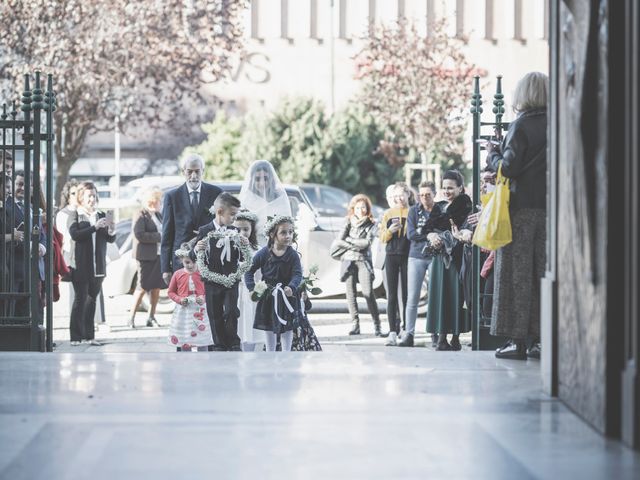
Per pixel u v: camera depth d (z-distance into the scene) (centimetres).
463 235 2588
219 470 1228
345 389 1716
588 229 1423
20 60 6094
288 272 2475
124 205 4325
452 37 8619
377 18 12225
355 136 9475
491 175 2314
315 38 12300
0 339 2419
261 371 1898
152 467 1241
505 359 2045
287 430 1422
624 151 1352
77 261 3147
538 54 12125
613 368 1372
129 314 4097
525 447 1332
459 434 1400
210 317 2458
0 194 2508
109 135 11694
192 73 6725
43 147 6388
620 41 1350
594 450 1315
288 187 4072
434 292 2898
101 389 1716
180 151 11356
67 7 6122
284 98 9662
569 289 1563
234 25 6812
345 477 1201
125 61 6381
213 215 2681
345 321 3875
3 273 2430
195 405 1583
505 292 1989
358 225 3475
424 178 6347
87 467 1242
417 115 8231
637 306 1305
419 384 1764
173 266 2684
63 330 3641
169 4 6531
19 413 1527
